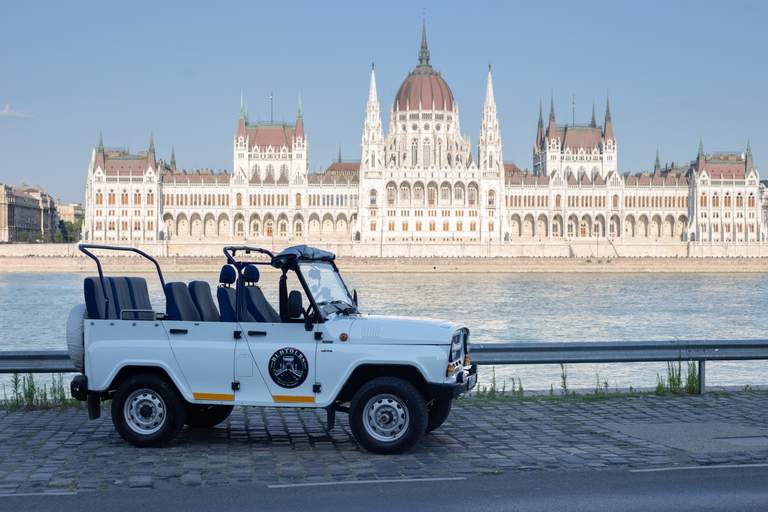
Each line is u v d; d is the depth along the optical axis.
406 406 16.56
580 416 20.84
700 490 13.85
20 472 15.20
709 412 21.39
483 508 12.91
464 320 77.19
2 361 21.48
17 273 190.12
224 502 13.27
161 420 17.41
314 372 16.91
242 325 17.22
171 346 17.27
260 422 20.16
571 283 153.12
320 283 18.17
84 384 17.45
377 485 14.30
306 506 13.02
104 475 15.00
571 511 12.73
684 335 64.38
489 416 20.84
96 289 17.80
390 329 16.91
